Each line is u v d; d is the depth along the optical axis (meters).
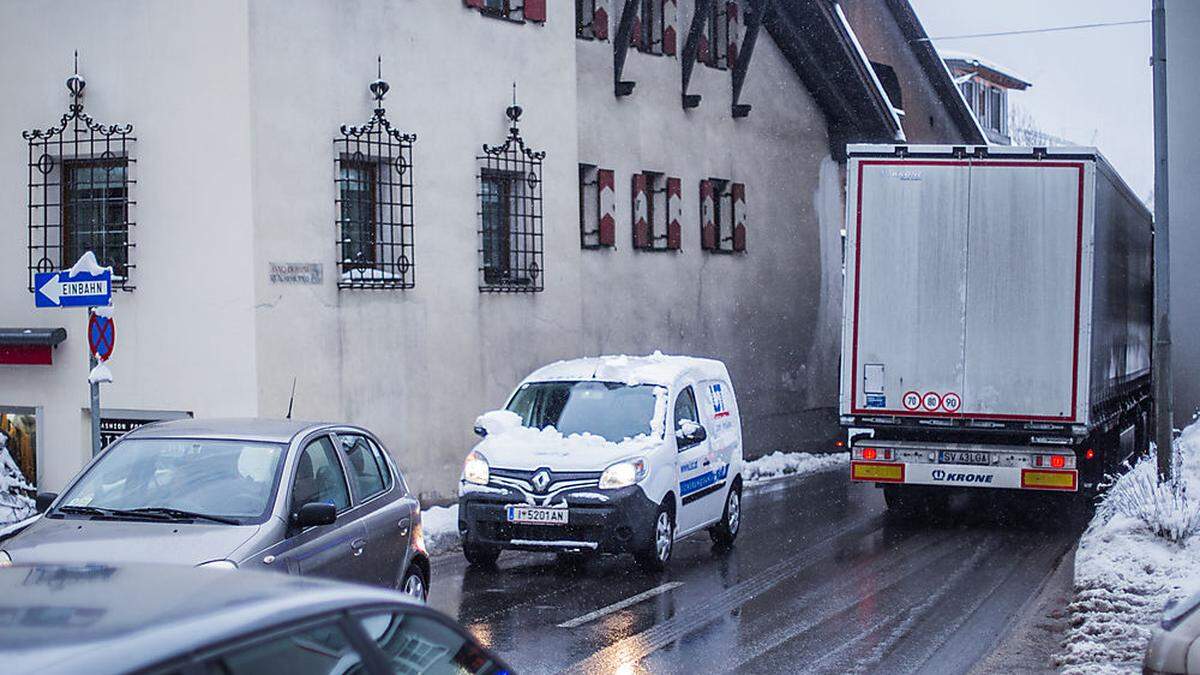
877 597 11.88
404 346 16.98
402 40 16.91
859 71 28.25
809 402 29.05
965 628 10.50
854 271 16.52
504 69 18.58
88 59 15.83
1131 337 21.91
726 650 9.67
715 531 15.09
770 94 27.69
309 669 3.53
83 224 16.03
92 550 7.42
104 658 3.06
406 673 3.88
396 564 9.30
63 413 16.11
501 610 11.16
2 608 3.50
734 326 26.28
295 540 8.02
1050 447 16.22
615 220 22.84
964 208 16.23
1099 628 9.78
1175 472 15.05
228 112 15.02
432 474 17.41
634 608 11.30
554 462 12.82
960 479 16.38
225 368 15.12
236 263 15.02
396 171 16.81
